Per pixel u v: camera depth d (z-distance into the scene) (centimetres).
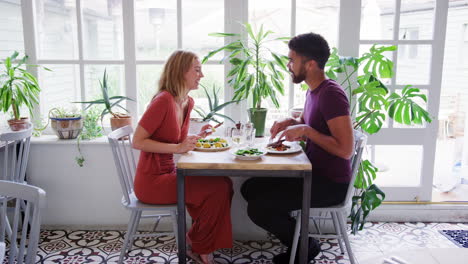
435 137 294
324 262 247
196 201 214
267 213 220
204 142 235
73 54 306
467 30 561
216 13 303
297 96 299
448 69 579
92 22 306
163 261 247
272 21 357
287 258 229
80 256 252
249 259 253
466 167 422
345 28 279
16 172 251
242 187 243
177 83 221
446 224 301
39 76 291
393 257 134
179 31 282
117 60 287
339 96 200
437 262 131
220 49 262
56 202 288
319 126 210
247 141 227
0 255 116
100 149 279
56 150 280
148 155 220
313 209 215
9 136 228
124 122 274
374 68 269
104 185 285
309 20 379
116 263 243
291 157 206
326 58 211
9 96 265
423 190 304
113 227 291
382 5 293
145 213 286
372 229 293
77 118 279
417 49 302
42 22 300
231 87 288
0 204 239
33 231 129
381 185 306
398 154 462
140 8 325
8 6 304
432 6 286
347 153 197
